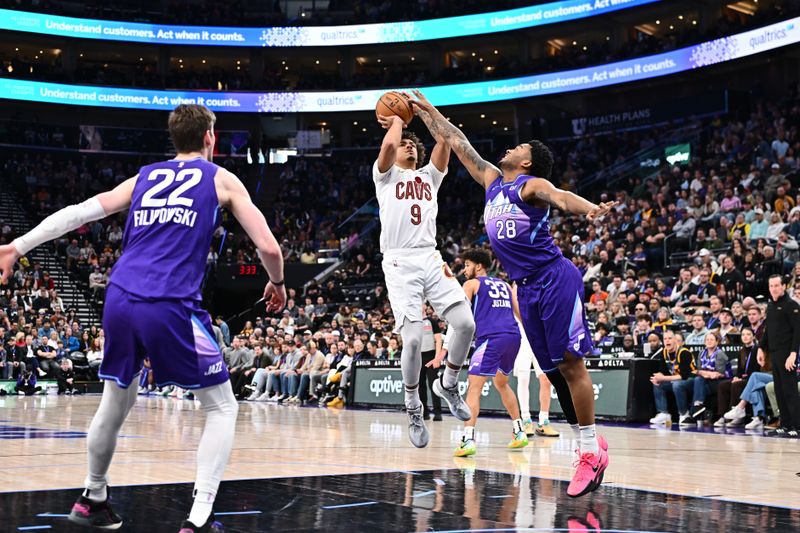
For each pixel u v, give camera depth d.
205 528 3.23
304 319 20.88
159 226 3.33
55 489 4.62
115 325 3.26
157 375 3.29
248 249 27.67
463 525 3.77
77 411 12.79
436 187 5.83
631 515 4.06
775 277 9.55
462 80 30.83
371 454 6.88
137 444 7.46
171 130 3.56
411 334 5.62
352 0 35.03
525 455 6.97
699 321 12.22
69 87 31.14
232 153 33.00
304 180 31.77
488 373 7.25
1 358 19.11
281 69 35.97
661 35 30.05
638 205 21.06
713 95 24.61
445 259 23.88
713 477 5.58
